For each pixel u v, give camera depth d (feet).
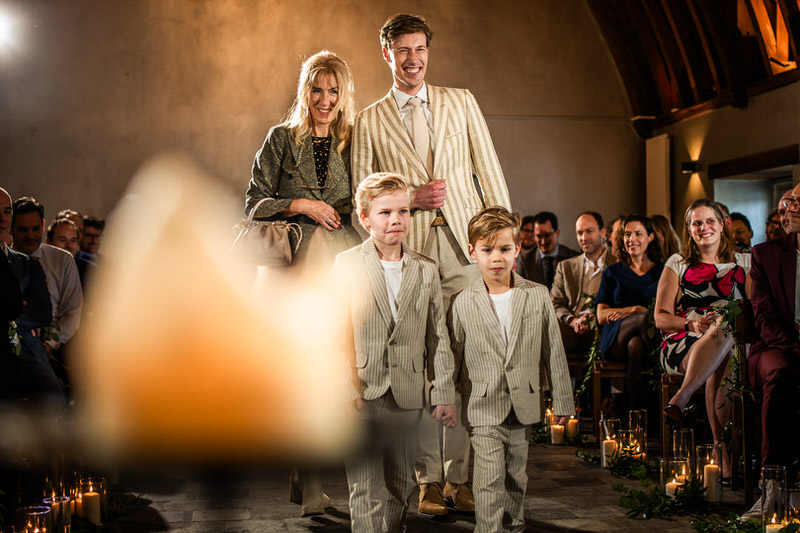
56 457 10.50
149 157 36.40
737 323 11.82
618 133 38.75
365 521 9.01
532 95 38.32
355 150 11.51
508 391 9.38
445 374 9.40
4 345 11.37
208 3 36.86
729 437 13.39
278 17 37.06
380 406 9.23
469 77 37.93
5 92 35.86
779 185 32.96
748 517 10.55
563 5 38.45
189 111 36.68
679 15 33.50
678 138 36.22
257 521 11.05
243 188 36.78
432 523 10.81
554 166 38.40
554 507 11.88
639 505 11.57
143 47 36.52
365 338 9.28
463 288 10.59
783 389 10.77
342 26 37.29
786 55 29.55
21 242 15.90
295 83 37.11
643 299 17.60
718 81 32.07
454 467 11.31
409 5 37.68
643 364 16.85
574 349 19.77
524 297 9.64
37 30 36.01
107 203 36.11
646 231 17.62
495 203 11.60
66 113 36.11
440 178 11.22
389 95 11.54
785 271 11.48
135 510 11.64
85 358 18.56
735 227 22.77
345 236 11.83
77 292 16.74
